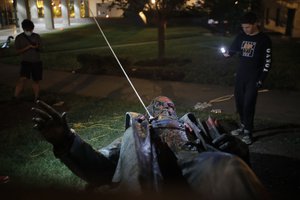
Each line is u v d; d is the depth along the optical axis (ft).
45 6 93.20
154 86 32.37
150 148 10.46
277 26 77.15
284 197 13.66
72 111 25.05
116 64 40.14
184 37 71.10
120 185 10.21
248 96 18.57
